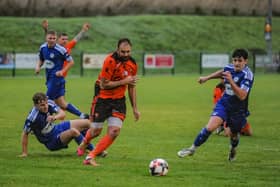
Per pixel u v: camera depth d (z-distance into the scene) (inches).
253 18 6127.0
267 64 4825.3
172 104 2459.4
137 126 1774.1
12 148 1316.4
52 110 1203.9
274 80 3993.6
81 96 2731.3
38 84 3422.7
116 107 1098.1
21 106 2281.0
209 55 4613.7
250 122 1926.7
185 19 5816.9
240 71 1140.5
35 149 1309.1
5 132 1583.4
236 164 1168.8
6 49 4712.1
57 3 5836.6
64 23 5270.7
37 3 5787.4
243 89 1127.6
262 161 1210.0
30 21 5221.5
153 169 1026.1
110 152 1288.1
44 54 1612.9
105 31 5255.9
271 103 2551.7
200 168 1113.4
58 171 1053.8
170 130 1699.1
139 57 4874.5
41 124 1182.9
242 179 1019.9
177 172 1066.7
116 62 1078.4
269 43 4825.3
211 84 3597.4
